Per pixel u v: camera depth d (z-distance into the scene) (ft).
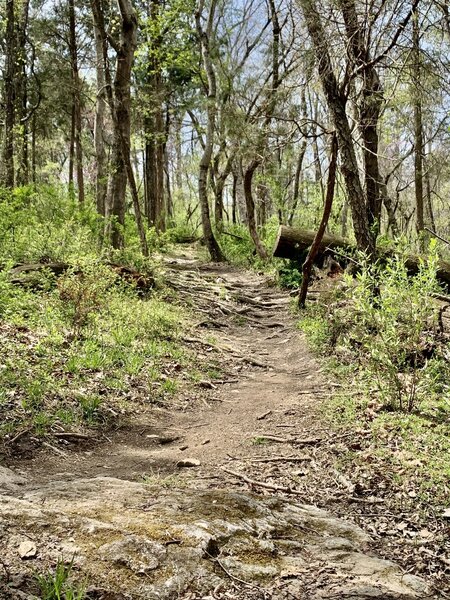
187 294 42.27
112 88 43.27
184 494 12.72
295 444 17.74
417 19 28.17
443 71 29.50
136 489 12.74
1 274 27.91
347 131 32.48
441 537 12.05
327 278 42.37
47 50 87.61
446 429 17.37
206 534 10.48
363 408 20.02
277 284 48.26
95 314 29.14
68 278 28.07
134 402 21.38
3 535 9.34
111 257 40.40
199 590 9.05
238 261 63.98
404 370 20.84
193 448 17.69
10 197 46.29
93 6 41.60
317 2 28.04
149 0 71.67
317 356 29.04
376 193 38.17
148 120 82.84
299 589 9.47
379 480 14.70
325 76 31.78
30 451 15.75
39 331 25.11
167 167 128.67
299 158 74.49
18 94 79.92
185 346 30.32
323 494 14.26
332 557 10.86
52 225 41.04
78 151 79.05
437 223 103.24
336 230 66.85
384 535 12.30
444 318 27.14
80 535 9.78
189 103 74.23
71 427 17.90
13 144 66.08
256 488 14.40
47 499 11.38
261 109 41.29
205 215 65.92
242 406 22.62
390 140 63.57
